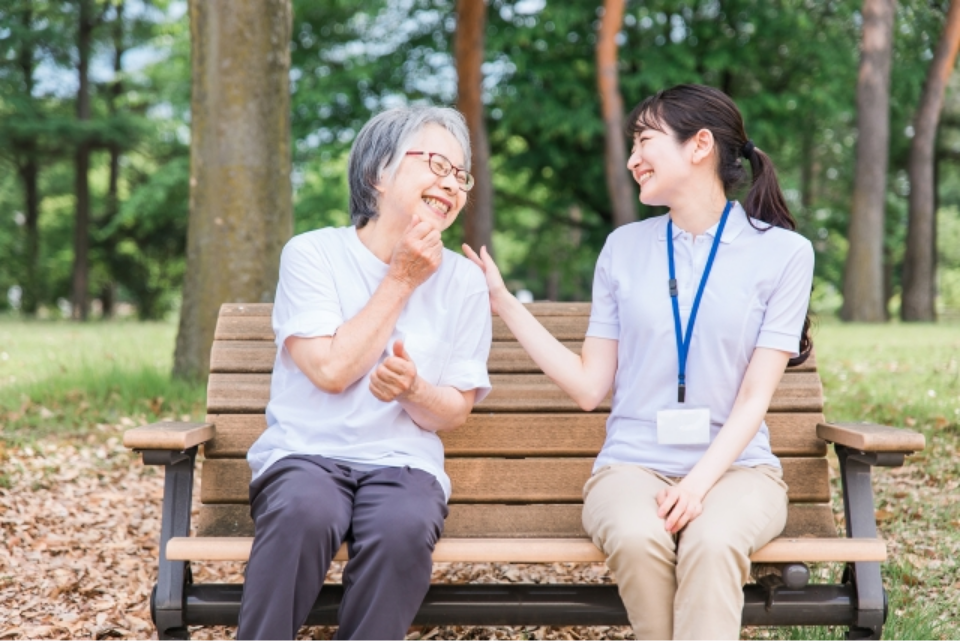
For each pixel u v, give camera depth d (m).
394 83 19.36
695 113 2.57
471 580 3.71
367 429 2.45
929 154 21.48
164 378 6.76
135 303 32.91
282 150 6.85
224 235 6.70
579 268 25.83
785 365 2.55
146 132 24.81
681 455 2.49
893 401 6.53
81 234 25.42
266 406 2.84
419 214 2.55
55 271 30.11
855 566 2.35
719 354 2.50
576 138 19.78
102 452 5.43
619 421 2.61
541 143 19.89
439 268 2.59
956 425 5.81
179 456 2.42
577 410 2.90
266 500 2.31
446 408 2.46
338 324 2.46
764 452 2.57
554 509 2.81
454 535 2.78
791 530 2.72
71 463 5.27
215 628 3.22
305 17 19.64
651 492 2.38
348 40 19.98
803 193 25.83
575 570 3.80
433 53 19.25
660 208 19.98
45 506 4.58
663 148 2.58
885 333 13.22
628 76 18.64
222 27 6.65
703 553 2.18
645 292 2.58
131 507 4.68
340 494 2.30
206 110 6.72
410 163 2.54
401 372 2.30
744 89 20.98
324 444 2.45
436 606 2.32
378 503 2.29
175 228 29.81
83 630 3.17
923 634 2.84
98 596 3.53
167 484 2.46
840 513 4.37
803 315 2.53
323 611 2.31
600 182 20.80
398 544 2.19
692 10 19.70
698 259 2.56
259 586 2.15
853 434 2.43
